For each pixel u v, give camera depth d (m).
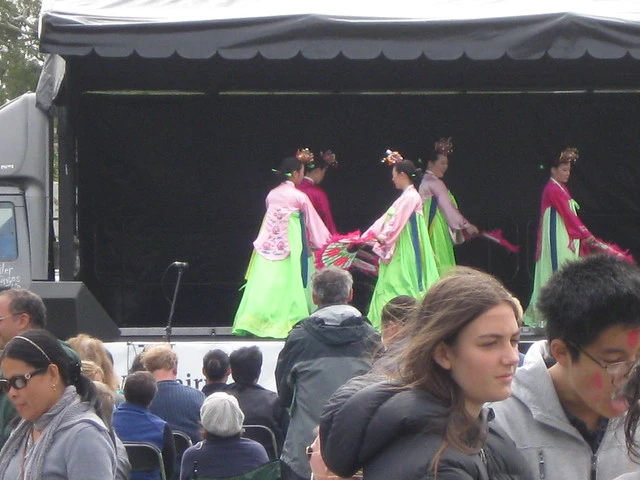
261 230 20.53
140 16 17.45
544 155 24.66
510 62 22.52
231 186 24.20
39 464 7.56
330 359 12.33
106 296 24.11
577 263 5.83
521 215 24.77
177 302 24.45
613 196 24.95
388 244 20.05
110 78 22.77
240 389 13.98
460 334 5.11
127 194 23.92
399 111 24.28
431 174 22.67
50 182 20.81
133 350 17.34
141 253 24.19
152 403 13.40
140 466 11.65
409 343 5.23
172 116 23.70
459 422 5.04
